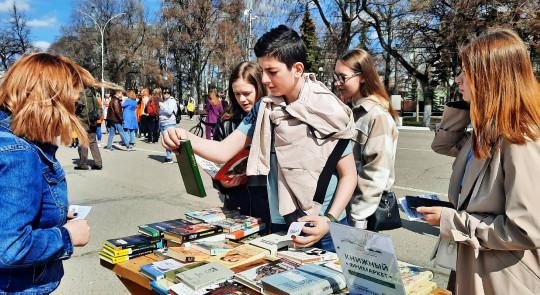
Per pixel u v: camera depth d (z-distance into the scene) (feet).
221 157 6.59
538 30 57.52
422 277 5.27
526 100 4.70
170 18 145.18
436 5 70.74
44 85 4.80
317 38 82.94
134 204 19.12
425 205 6.00
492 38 5.00
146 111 47.98
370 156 7.48
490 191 4.92
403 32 76.74
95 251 13.33
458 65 71.61
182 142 5.74
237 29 142.10
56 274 5.39
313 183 5.75
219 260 6.09
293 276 5.17
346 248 4.66
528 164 4.55
